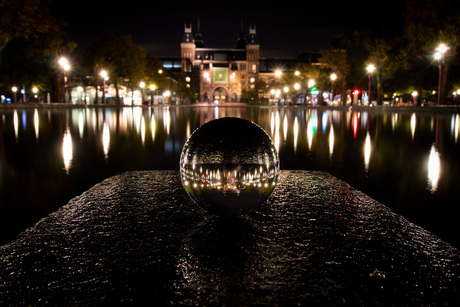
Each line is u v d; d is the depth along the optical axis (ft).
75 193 10.39
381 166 14.89
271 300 4.50
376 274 5.14
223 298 4.54
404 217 8.23
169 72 356.38
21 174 12.98
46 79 120.88
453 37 80.74
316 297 4.58
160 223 7.31
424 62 161.99
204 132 7.27
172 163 15.43
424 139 25.29
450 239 6.90
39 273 5.26
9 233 7.36
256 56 467.52
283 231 6.88
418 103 170.40
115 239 6.46
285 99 235.40
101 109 95.50
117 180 11.48
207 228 7.00
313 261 5.59
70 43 113.29
